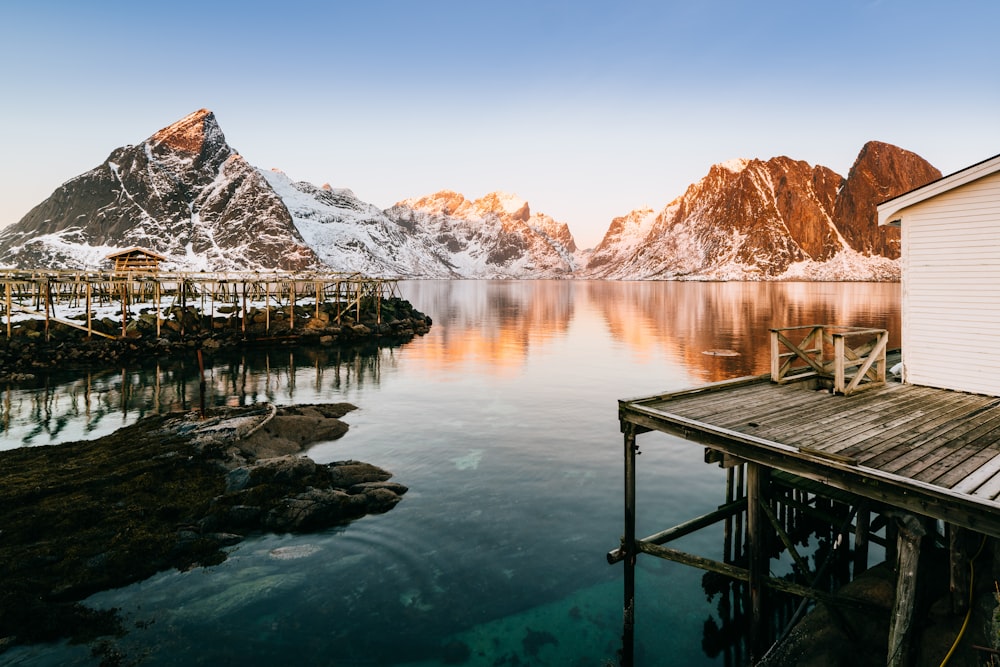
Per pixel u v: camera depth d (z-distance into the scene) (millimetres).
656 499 16203
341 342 54812
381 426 24234
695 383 33312
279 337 52125
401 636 10180
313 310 62094
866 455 8516
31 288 71875
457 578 12102
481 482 17531
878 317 75125
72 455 18438
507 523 14680
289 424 22109
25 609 10195
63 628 9977
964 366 12844
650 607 11195
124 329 44156
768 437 9422
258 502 14719
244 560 12523
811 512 11961
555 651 9898
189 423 20953
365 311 67438
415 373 38062
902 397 12398
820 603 9008
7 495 14656
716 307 97438
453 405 28359
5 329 40906
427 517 14953
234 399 30094
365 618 10664
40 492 14898
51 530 12984
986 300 12445
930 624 7867
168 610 10672
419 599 11312
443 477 17938
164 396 30766
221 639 9930
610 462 19375
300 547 13188
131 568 11773
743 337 55406
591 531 14289
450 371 38719
